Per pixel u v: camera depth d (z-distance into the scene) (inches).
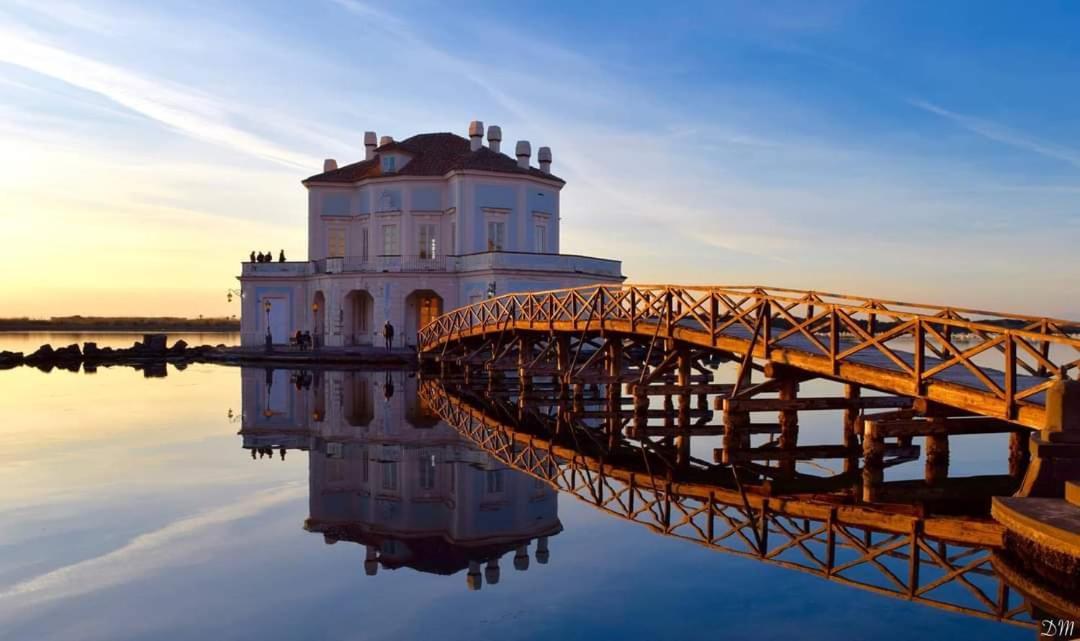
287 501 413.1
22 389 1017.5
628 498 416.8
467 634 241.9
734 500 407.2
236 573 299.6
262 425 693.9
